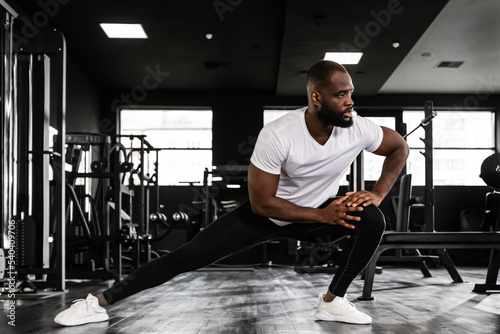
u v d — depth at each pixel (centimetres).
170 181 881
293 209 178
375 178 916
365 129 187
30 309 261
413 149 906
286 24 581
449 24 613
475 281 444
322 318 209
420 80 823
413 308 252
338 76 168
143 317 224
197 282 441
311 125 177
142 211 562
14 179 370
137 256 511
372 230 185
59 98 354
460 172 898
